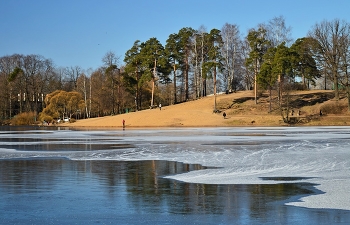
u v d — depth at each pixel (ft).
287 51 256.11
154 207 42.45
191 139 132.05
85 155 88.99
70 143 121.80
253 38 280.51
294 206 42.34
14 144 119.55
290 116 252.62
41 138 147.43
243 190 50.19
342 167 67.46
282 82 262.26
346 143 110.11
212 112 279.49
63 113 346.33
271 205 42.83
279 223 36.58
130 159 81.41
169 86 421.18
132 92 352.90
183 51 354.54
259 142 116.67
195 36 349.61
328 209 41.09
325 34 268.00
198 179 57.98
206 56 352.90
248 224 36.35
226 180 56.95
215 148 100.68
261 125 242.99
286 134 152.87
